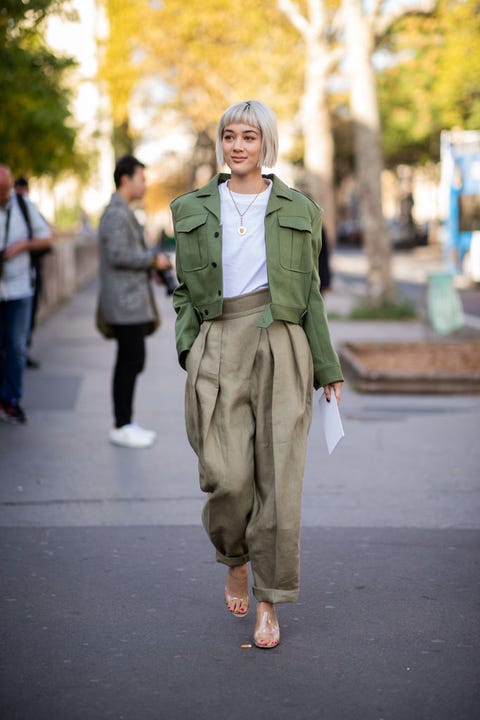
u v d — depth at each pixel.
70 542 5.62
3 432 8.59
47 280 18.89
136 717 3.53
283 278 4.04
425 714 3.56
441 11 18.44
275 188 4.07
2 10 10.91
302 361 4.09
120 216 7.59
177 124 30.86
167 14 25.62
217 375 4.07
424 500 6.54
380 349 12.98
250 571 5.16
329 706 3.62
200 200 4.11
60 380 11.32
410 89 40.19
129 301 7.75
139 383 11.21
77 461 7.58
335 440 4.02
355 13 17.86
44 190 28.95
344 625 4.41
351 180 75.50
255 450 4.11
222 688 3.77
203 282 4.08
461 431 8.75
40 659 4.03
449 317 14.43
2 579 5.00
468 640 4.24
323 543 5.61
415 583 4.96
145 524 6.00
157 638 4.26
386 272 18.45
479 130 34.62
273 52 26.12
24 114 12.29
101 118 22.20
